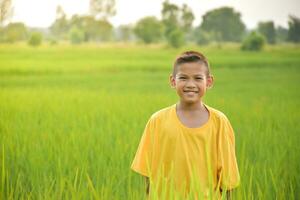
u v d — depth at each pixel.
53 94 14.57
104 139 6.44
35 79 21.22
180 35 31.98
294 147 5.83
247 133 7.32
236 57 28.64
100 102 12.13
